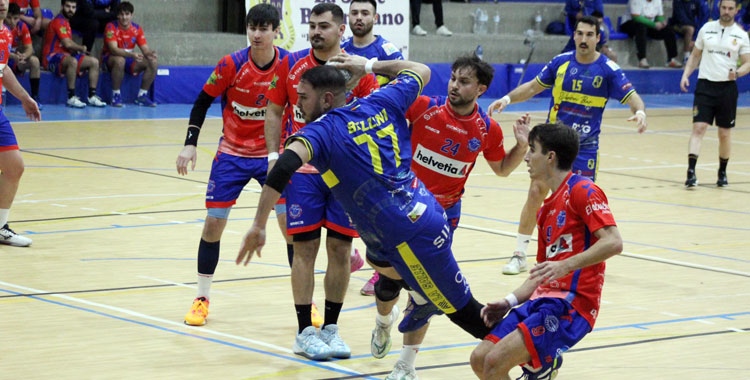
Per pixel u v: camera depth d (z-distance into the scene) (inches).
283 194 349.7
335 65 282.0
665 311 385.4
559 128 262.8
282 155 246.8
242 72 350.3
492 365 252.2
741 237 546.3
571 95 473.7
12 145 455.2
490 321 259.6
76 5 1070.4
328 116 255.8
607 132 1065.5
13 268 419.2
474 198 652.1
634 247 512.4
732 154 934.4
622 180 751.1
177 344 322.7
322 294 397.4
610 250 247.3
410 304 283.1
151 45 1159.6
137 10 1222.3
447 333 349.7
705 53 726.5
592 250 247.9
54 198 586.2
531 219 441.7
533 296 270.8
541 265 247.9
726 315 381.4
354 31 372.5
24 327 334.3
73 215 539.5
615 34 1499.8
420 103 319.6
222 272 427.8
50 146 794.2
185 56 1187.9
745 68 718.5
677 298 407.2
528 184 722.8
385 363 310.5
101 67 1112.8
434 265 261.0
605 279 440.1
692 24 1547.7
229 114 359.9
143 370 293.1
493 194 671.1
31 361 297.6
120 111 1056.2
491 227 553.9
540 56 1427.2
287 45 1092.5
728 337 349.7
